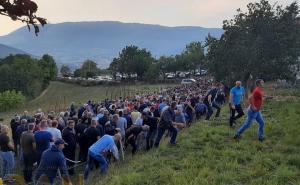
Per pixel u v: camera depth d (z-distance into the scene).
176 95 29.94
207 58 39.19
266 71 35.66
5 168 12.83
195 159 13.16
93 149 13.28
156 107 21.14
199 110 23.25
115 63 104.81
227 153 13.35
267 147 14.34
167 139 18.00
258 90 15.27
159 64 103.88
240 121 20.16
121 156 16.53
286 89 40.41
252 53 35.28
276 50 35.34
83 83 100.62
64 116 20.19
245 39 36.16
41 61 101.56
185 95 29.69
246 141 15.10
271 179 10.71
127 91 80.12
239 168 11.93
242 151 13.69
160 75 104.06
